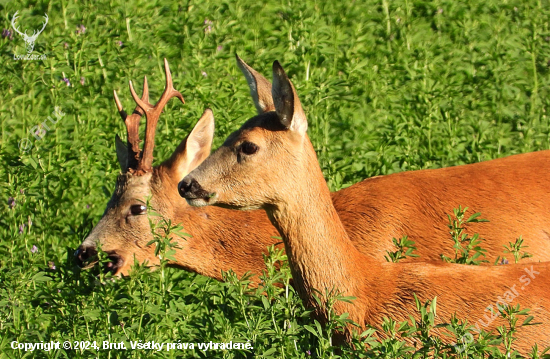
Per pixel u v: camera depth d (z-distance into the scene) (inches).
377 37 1305.4
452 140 982.4
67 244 895.1
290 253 677.3
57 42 1208.2
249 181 675.4
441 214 809.5
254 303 715.4
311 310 637.9
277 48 1235.2
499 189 818.8
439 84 1101.7
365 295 668.1
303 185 671.1
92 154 1002.7
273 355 627.2
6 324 695.1
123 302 677.3
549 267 665.0
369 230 799.7
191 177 683.4
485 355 629.9
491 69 1149.7
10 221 905.5
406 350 594.2
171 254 705.6
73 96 1125.7
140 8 1375.5
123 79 1175.6
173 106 1050.7
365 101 1096.2
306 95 1042.1
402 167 954.1
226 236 821.9
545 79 1181.7
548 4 1381.6
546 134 1017.5
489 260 794.8
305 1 1373.0
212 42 1284.4
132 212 818.2
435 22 1341.0
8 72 1213.7
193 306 708.7
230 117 1004.6
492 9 1357.0
